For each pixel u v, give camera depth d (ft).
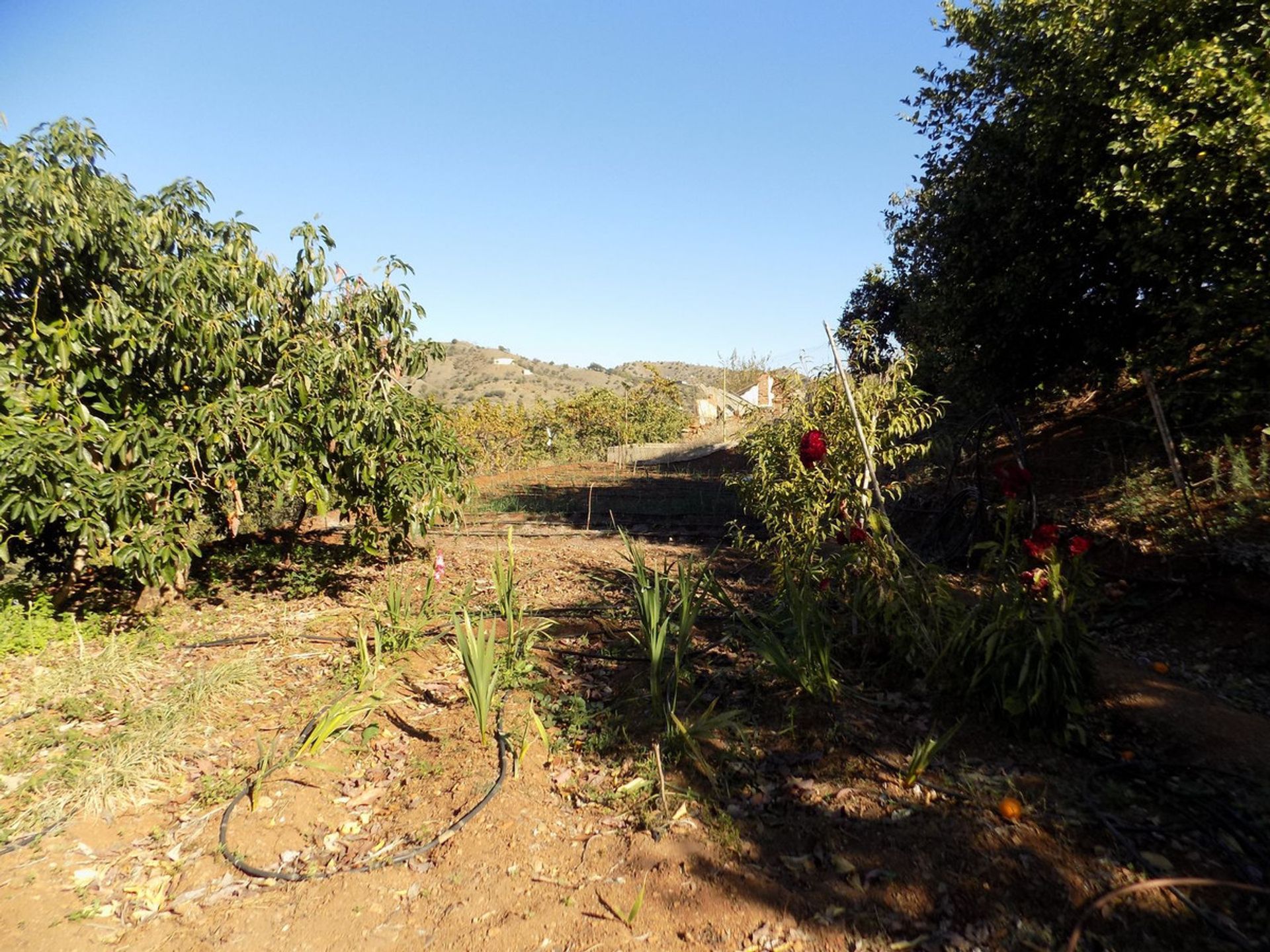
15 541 20.59
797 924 8.79
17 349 17.48
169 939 9.22
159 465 18.01
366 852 10.98
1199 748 11.73
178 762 13.30
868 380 16.78
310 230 22.13
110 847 11.03
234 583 25.31
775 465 18.03
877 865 9.66
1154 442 23.58
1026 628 12.81
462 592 24.31
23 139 18.21
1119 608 17.66
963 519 26.27
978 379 26.78
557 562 29.30
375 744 14.23
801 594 15.55
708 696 15.05
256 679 16.88
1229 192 16.12
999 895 8.89
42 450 15.81
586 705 15.25
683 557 29.01
